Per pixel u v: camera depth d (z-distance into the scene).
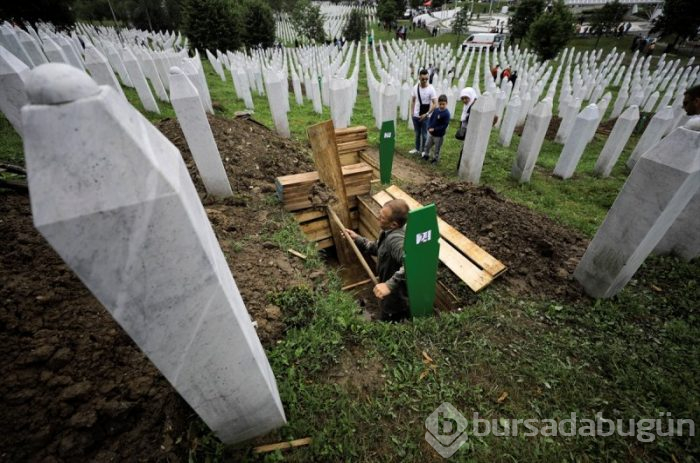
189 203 0.95
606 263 3.01
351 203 5.38
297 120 9.97
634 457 2.00
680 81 12.10
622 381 2.40
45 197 0.76
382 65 20.47
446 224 4.05
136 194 0.83
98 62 6.43
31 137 0.71
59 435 1.76
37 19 21.73
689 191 2.54
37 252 2.67
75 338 2.14
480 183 6.44
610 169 6.84
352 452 1.96
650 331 2.83
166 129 6.17
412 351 2.60
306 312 2.81
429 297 2.99
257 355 1.48
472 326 2.84
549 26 15.98
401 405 2.23
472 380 2.42
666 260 3.66
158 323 1.08
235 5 21.66
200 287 1.07
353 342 2.66
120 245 0.88
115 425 1.88
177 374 1.28
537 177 6.82
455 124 10.29
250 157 5.56
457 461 1.96
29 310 2.19
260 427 1.89
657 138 6.87
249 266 3.22
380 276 3.49
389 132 5.66
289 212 4.30
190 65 7.60
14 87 3.51
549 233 4.11
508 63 17.69
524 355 2.60
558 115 11.18
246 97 10.41
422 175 6.86
